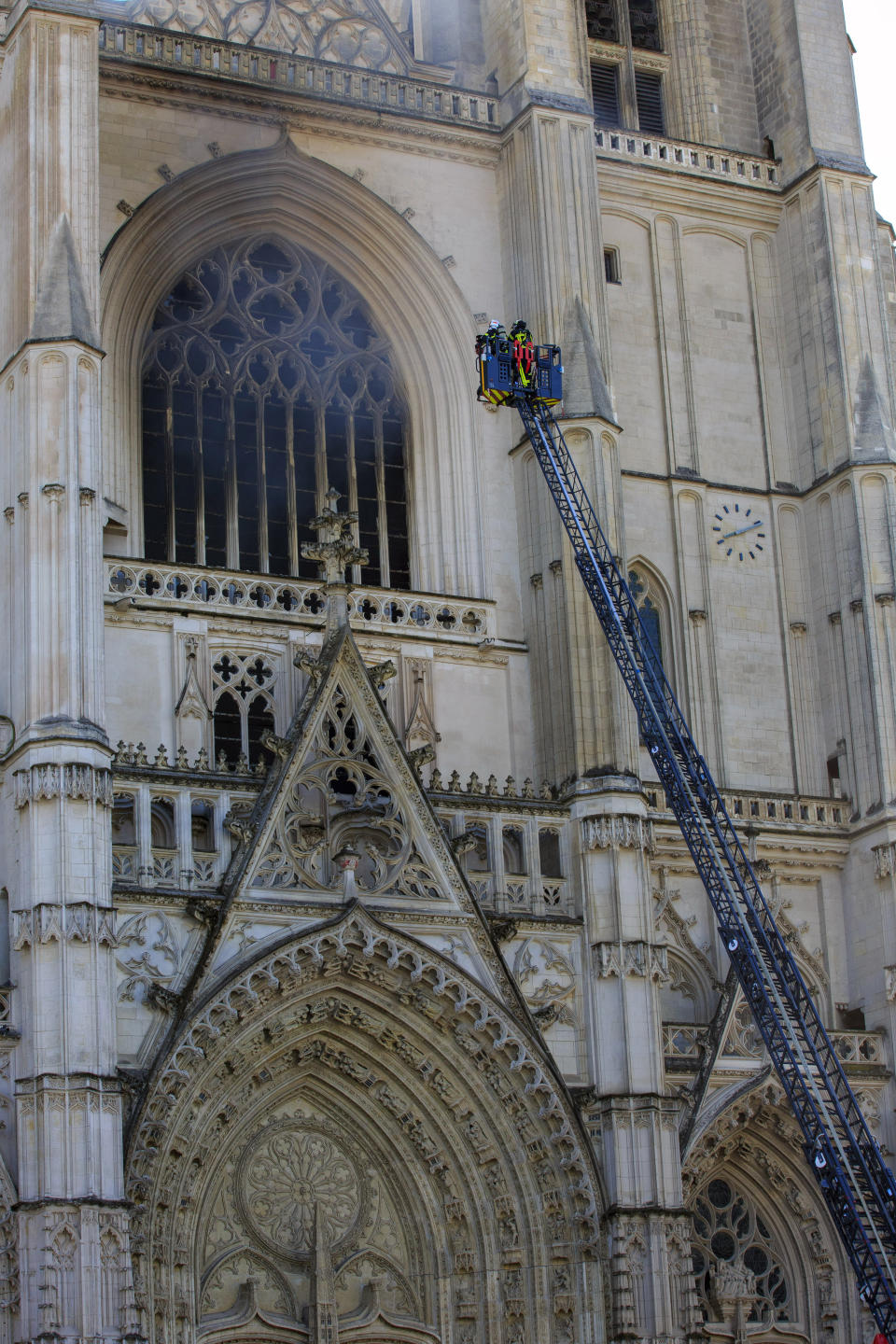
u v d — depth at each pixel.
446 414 74.75
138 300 71.44
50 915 57.56
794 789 76.00
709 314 80.06
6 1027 57.34
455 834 66.31
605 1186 63.94
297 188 74.38
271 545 72.88
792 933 73.25
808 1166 69.69
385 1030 64.25
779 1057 62.88
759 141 84.56
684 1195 66.25
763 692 76.69
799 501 79.06
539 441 69.81
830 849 74.12
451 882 64.81
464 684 70.94
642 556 76.19
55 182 63.47
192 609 67.38
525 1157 64.38
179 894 61.38
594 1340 62.88
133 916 60.88
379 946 63.06
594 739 68.31
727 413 79.31
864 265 79.75
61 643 59.84
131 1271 56.00
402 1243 64.62
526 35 76.19
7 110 65.81
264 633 68.25
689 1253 63.72
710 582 76.94
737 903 71.00
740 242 81.38
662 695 69.38
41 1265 54.97
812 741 76.75
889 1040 71.56
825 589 77.50
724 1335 68.19
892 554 75.88
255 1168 63.34
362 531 74.12
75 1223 55.47
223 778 63.34
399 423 75.69
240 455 73.00
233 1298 62.03
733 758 75.56
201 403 72.69
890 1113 70.81
